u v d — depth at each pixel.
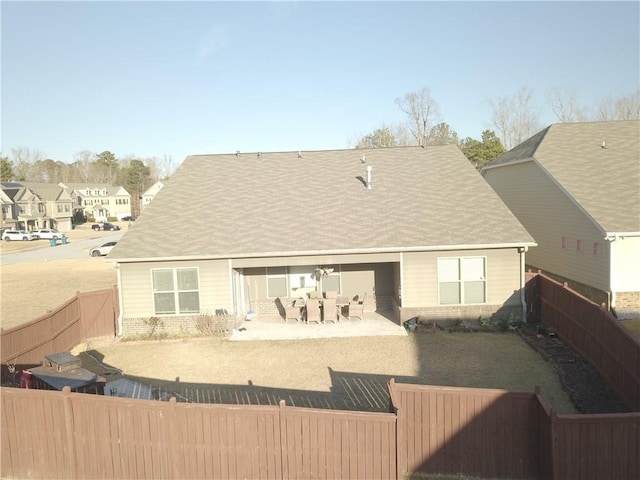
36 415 8.80
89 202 108.19
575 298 15.09
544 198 23.94
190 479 8.43
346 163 24.61
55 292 28.45
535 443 8.45
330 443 8.23
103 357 16.34
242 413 8.27
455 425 8.56
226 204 21.52
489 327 17.88
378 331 18.14
